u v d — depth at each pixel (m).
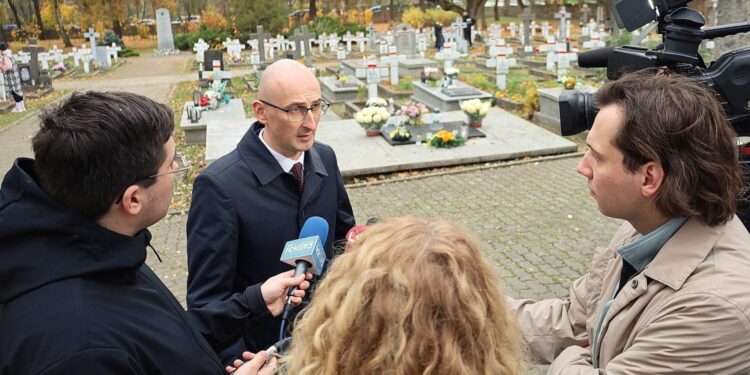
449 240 1.11
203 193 2.41
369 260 1.09
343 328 1.04
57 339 1.28
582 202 6.98
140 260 1.50
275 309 2.05
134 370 1.36
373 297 1.05
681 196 1.46
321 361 1.08
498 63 14.66
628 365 1.50
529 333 2.00
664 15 2.62
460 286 1.04
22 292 1.35
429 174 8.16
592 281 1.90
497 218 6.62
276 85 2.42
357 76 17.38
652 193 1.50
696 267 1.49
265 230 2.44
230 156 2.53
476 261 1.11
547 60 17.80
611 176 1.54
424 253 1.07
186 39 34.06
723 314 1.39
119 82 21.97
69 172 1.37
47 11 45.84
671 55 2.50
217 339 2.07
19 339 1.29
